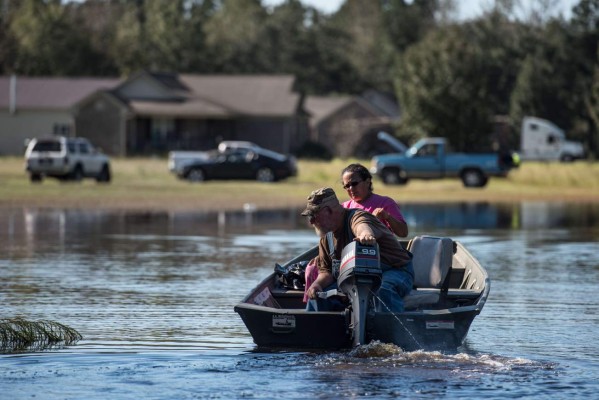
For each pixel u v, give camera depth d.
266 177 146.00
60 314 39.00
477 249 65.44
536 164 167.62
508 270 54.19
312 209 31.98
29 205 100.19
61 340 33.47
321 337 31.05
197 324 36.84
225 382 27.39
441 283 34.59
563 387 26.86
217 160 144.88
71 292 45.00
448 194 129.62
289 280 36.12
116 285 47.31
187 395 26.11
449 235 74.75
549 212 102.12
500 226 83.25
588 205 115.06
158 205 103.44
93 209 97.38
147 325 36.56
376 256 30.11
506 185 148.62
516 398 25.77
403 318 30.00
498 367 29.02
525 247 66.88
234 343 33.00
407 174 144.88
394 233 34.12
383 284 31.62
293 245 66.44
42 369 29.08
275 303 35.59
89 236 71.50
